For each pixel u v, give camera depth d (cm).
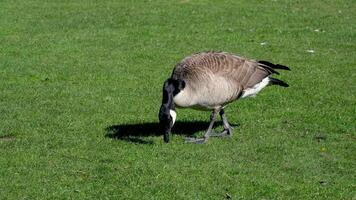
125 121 1538
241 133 1463
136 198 1145
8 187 1184
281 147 1380
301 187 1195
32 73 1938
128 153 1334
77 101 1678
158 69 1995
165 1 2992
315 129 1491
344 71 1973
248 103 1673
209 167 1270
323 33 2445
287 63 2069
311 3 2947
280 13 2758
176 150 1354
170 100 1318
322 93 1753
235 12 2777
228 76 1372
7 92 1748
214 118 1401
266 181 1213
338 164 1302
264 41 2341
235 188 1184
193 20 2638
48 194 1159
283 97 1719
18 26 2536
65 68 1995
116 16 2700
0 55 2138
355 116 1570
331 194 1172
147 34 2428
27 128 1477
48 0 3016
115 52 2188
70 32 2453
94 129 1480
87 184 1198
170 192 1166
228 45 2286
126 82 1858
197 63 1371
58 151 1345
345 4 2925
